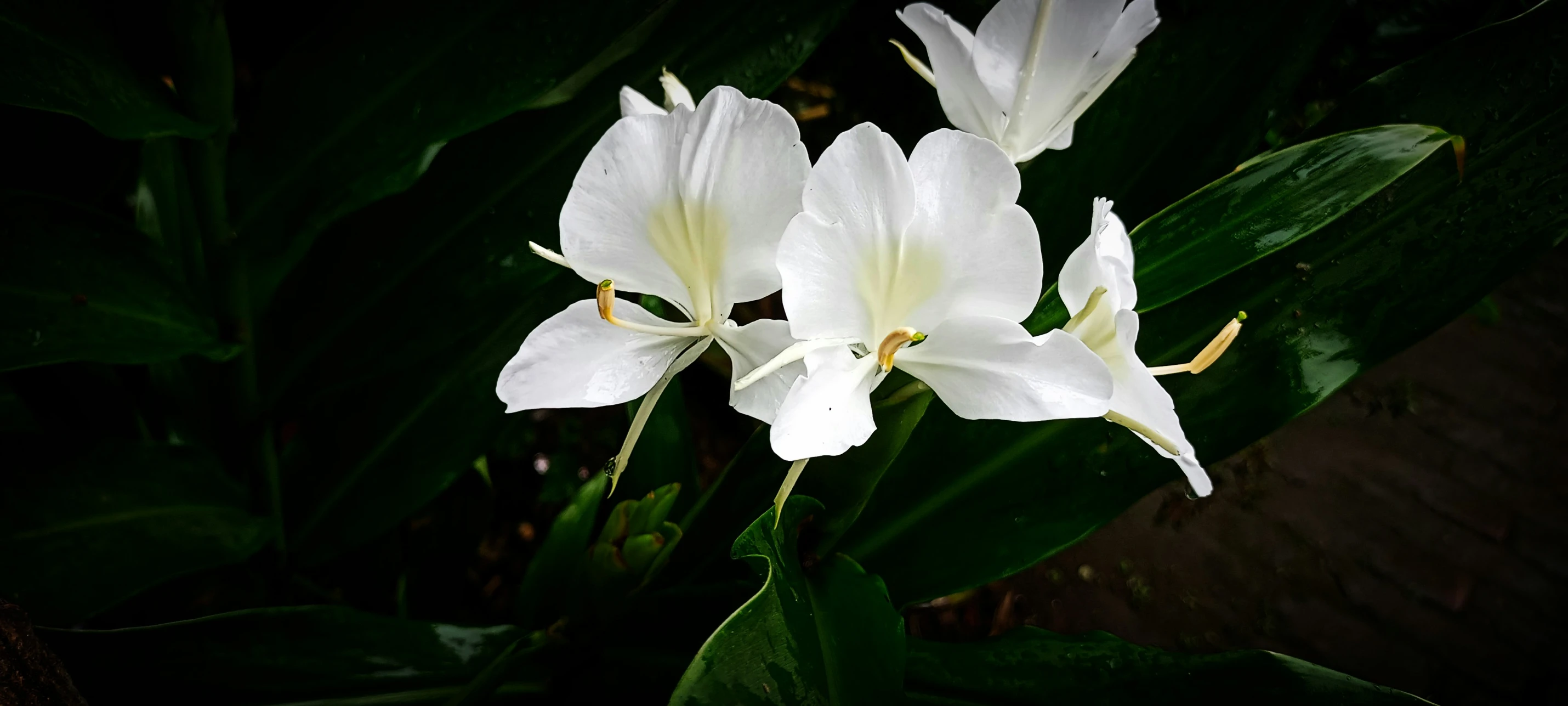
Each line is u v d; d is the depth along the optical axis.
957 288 0.21
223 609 0.41
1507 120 0.28
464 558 0.41
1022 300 0.20
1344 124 0.30
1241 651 0.26
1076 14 0.24
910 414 0.22
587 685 0.29
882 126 0.66
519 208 0.33
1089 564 0.68
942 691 0.26
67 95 0.24
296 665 0.27
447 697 0.28
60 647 0.25
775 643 0.21
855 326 0.21
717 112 0.20
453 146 0.33
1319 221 0.23
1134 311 0.24
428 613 0.41
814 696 0.20
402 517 0.33
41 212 0.27
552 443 0.61
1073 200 0.32
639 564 0.28
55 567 0.28
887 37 0.64
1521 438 0.79
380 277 0.32
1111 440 0.29
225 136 0.29
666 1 0.29
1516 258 0.28
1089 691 0.26
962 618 0.63
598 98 0.33
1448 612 0.68
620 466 0.22
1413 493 0.75
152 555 0.29
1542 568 0.71
